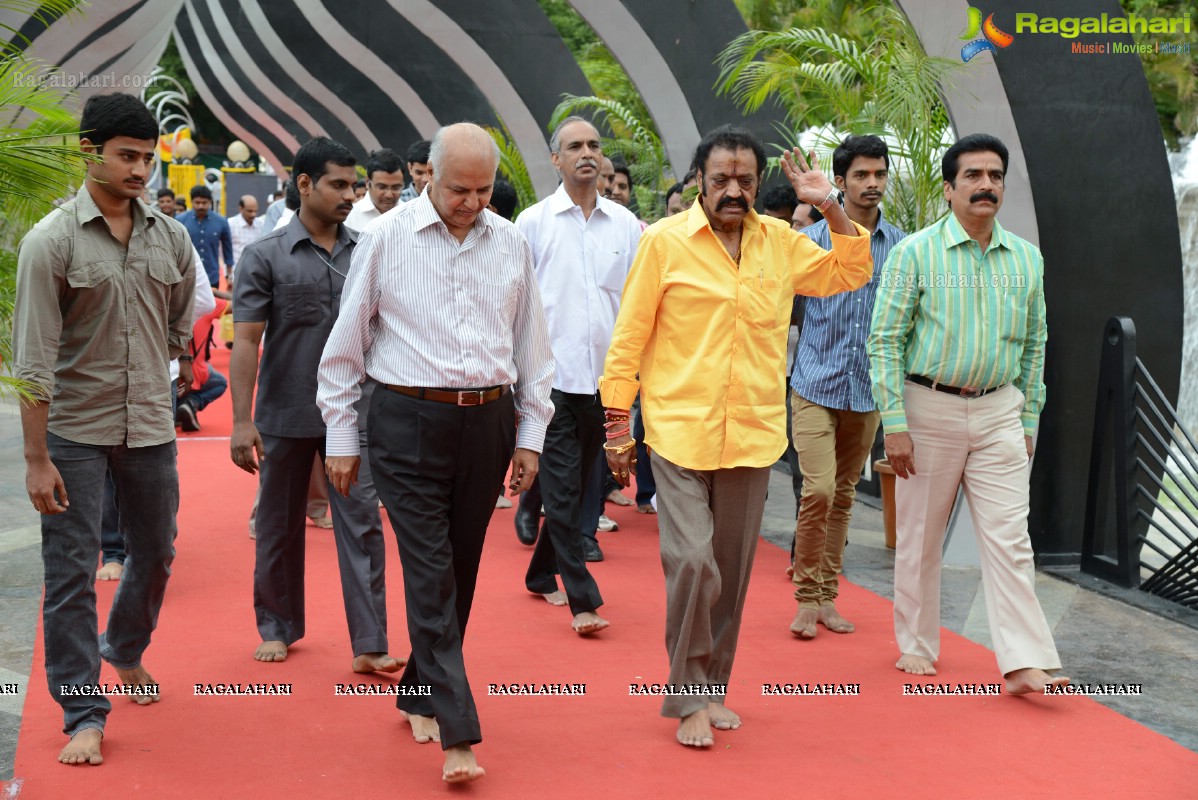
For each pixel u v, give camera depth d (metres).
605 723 4.00
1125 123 6.27
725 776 3.59
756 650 4.85
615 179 8.45
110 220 3.67
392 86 15.95
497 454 3.66
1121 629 5.24
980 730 3.99
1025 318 4.42
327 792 3.44
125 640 4.00
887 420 4.44
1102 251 6.28
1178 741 3.95
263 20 18.59
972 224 4.42
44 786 3.44
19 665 4.50
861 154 5.09
